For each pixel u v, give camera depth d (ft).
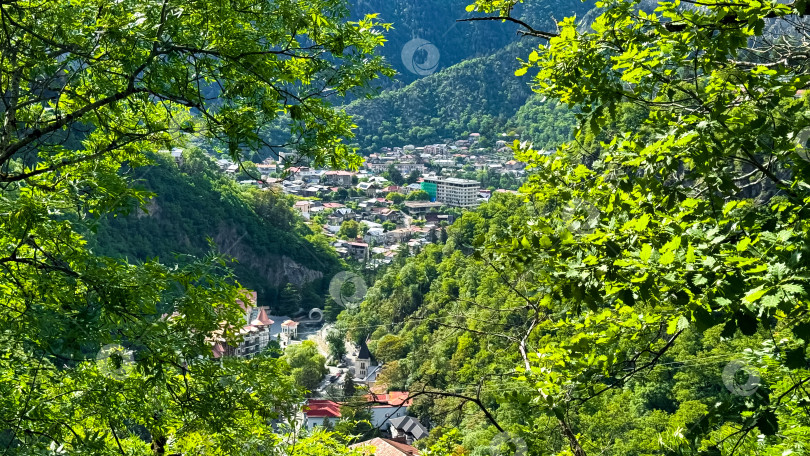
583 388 16.84
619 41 14.46
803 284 9.98
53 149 22.57
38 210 19.11
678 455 13.20
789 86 12.88
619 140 15.85
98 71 20.94
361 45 22.00
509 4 16.03
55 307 20.11
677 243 10.86
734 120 13.10
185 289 21.47
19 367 19.74
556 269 13.17
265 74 21.47
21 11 19.90
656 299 12.76
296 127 22.16
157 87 21.02
